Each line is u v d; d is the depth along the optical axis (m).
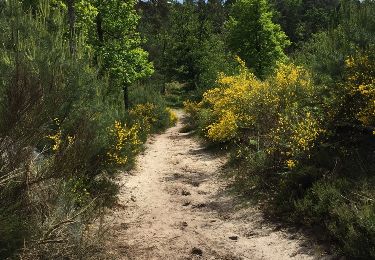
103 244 4.89
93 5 16.27
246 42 25.09
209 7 70.88
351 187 6.18
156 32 63.81
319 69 8.66
